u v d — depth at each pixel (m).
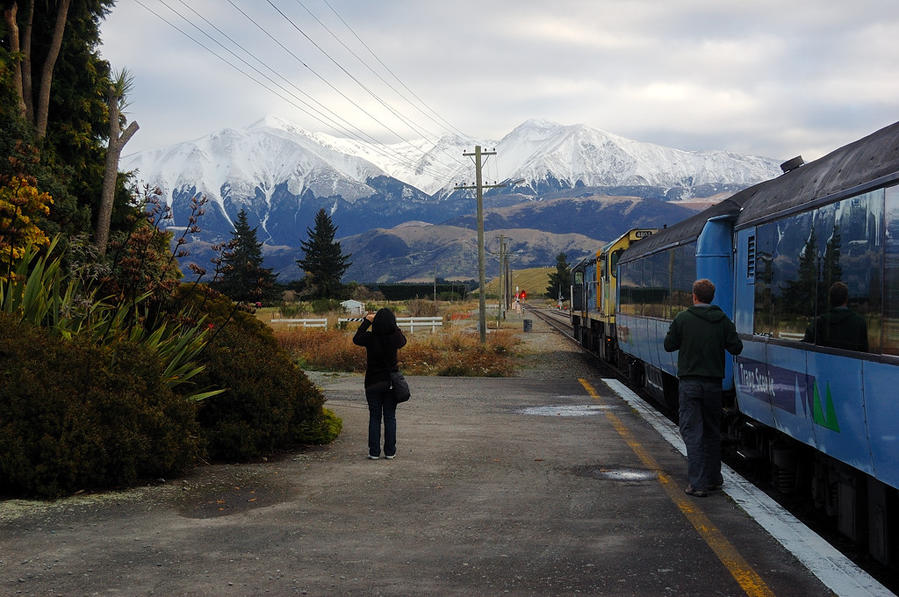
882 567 5.75
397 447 10.03
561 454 9.61
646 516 6.51
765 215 8.13
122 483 7.17
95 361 7.59
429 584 4.72
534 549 5.52
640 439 10.86
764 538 5.84
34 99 17.05
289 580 4.73
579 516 6.49
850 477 6.07
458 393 17.19
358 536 5.77
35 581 4.55
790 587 4.75
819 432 6.35
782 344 7.35
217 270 10.05
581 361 26.62
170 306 10.68
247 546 5.42
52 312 9.18
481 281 33.88
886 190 5.16
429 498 7.09
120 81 13.89
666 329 13.09
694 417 7.45
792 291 7.16
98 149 17.88
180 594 4.41
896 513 5.40
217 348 9.67
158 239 10.27
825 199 6.31
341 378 20.80
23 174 11.85
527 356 28.94
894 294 4.96
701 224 10.51
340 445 10.20
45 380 7.01
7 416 6.73
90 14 18.25
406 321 44.69
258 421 9.09
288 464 8.73
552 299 173.38
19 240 10.70
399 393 9.16
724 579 4.89
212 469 8.27
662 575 4.96
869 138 5.99
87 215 14.98
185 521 6.05
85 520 5.97
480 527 6.10
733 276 9.82
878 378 5.13
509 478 8.08
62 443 6.70
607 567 5.12
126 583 4.57
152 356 8.25
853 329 5.65
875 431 5.19
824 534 6.73
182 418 7.99
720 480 7.55
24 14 16.28
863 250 5.53
